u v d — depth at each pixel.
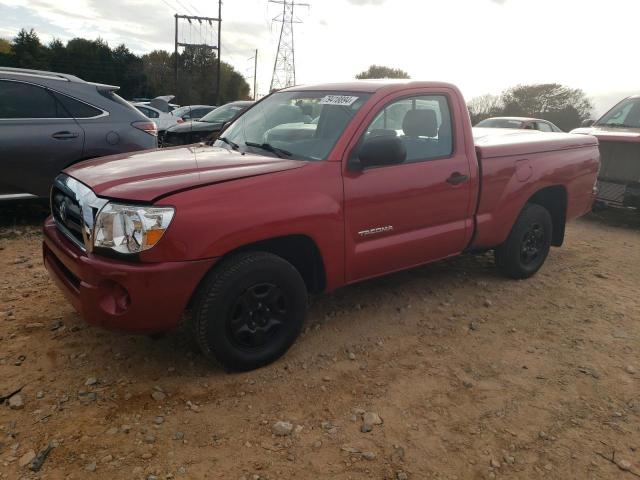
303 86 4.36
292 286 3.23
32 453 2.45
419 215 3.85
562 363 3.56
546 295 4.76
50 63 60.38
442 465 2.56
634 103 8.74
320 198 3.25
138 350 3.39
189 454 2.53
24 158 5.62
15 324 3.63
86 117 6.00
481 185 4.28
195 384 3.08
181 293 2.80
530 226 4.90
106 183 2.91
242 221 2.92
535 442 2.75
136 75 60.31
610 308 4.53
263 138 3.86
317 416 2.87
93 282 2.79
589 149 5.36
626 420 2.97
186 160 3.34
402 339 3.78
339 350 3.57
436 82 4.09
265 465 2.49
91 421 2.71
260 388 3.08
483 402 3.07
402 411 2.95
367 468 2.51
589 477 2.53
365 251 3.57
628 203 7.77
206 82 53.84
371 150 3.32
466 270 5.28
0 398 2.84
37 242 5.50
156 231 2.71
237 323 3.08
